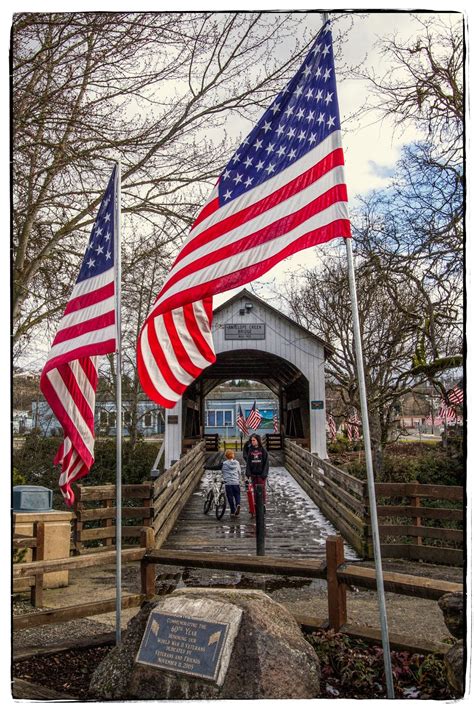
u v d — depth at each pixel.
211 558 5.20
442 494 9.20
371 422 17.12
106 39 7.69
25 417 19.38
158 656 3.96
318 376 23.12
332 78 4.32
